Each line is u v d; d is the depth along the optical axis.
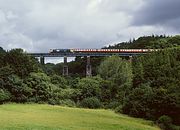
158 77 91.75
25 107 81.38
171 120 78.19
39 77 95.81
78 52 163.88
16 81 90.88
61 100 98.50
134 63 117.50
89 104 97.94
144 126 69.25
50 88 96.75
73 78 132.25
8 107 79.06
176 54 102.25
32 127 49.31
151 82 91.31
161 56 100.31
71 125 56.09
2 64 96.31
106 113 85.12
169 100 80.88
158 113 82.25
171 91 83.31
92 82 106.31
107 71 115.44
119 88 105.88
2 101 86.69
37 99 93.31
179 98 81.00
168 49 106.31
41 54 167.62
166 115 81.19
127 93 100.19
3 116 61.81
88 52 162.75
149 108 83.69
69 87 111.38
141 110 83.94
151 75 95.44
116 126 61.00
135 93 88.00
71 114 73.94
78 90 103.56
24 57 98.25
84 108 95.25
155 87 88.25
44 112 73.94
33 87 94.00
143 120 80.06
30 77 95.06
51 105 91.81
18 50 100.19
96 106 98.62
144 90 86.62
